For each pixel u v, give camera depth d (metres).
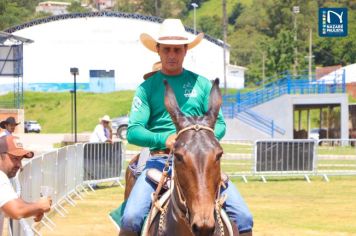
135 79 89.56
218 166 5.80
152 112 7.39
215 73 91.12
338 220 16.16
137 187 7.22
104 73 89.25
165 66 7.36
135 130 7.19
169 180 6.89
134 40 89.62
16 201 6.73
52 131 74.69
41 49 88.56
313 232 14.56
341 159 27.06
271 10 134.38
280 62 93.56
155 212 6.84
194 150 5.78
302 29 117.75
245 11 146.62
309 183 24.23
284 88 48.78
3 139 6.93
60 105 80.94
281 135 48.16
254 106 49.09
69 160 19.27
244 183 24.22
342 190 22.17
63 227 14.87
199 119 6.18
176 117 6.20
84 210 17.50
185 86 7.38
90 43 89.19
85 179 21.62
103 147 22.28
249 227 7.18
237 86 95.44
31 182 13.18
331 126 50.94
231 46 131.38
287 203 19.08
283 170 24.53
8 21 137.62
